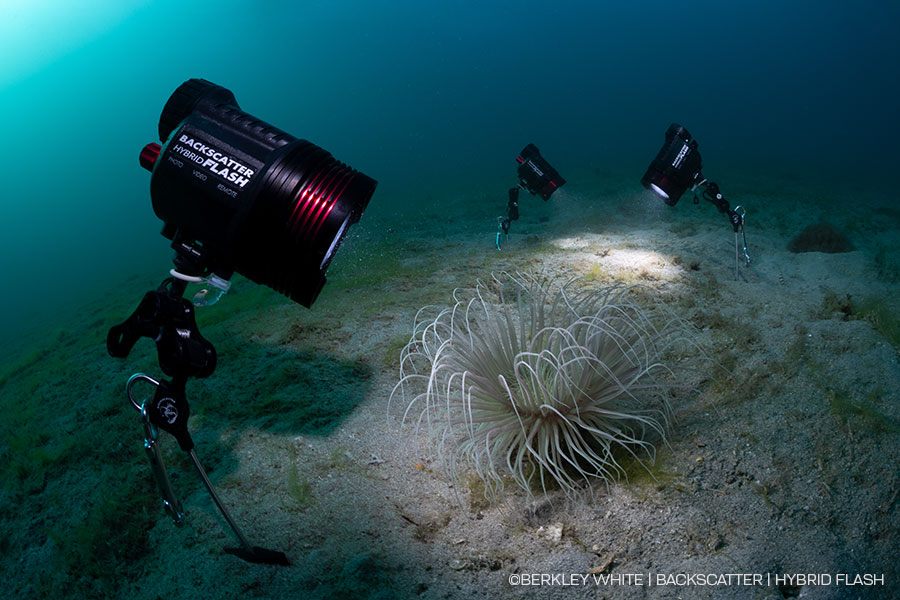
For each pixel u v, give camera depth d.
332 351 0.99
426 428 0.77
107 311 1.89
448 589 0.55
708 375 0.83
